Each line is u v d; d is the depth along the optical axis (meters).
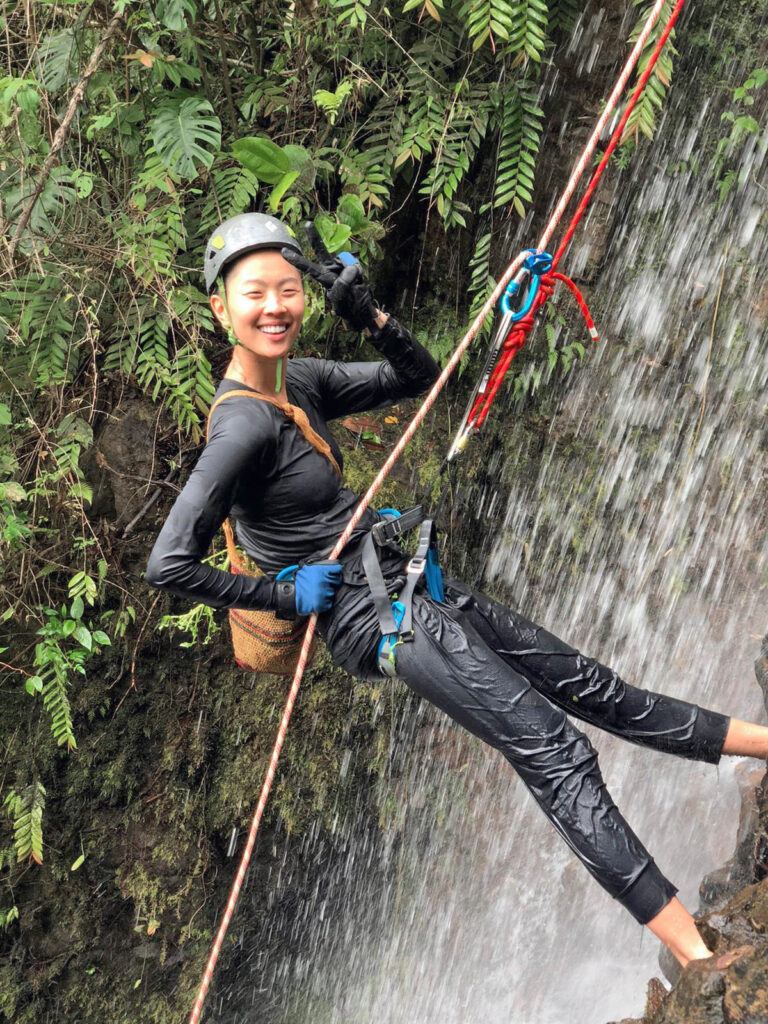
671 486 5.73
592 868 2.25
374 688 5.19
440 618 2.41
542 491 5.53
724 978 2.17
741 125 5.17
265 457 2.38
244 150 2.62
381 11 4.10
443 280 4.96
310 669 5.02
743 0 5.28
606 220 5.19
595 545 5.70
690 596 5.88
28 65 3.62
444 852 5.70
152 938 5.14
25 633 4.41
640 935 5.44
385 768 5.39
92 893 4.94
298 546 2.49
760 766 4.13
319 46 4.05
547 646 2.62
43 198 3.54
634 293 5.45
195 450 4.45
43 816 4.76
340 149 4.23
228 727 5.04
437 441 5.09
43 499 4.19
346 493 2.54
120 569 4.53
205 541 2.28
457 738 5.56
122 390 4.24
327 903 5.56
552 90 4.83
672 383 5.66
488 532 5.48
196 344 3.88
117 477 4.39
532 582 5.66
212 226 3.88
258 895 5.36
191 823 5.04
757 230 5.55
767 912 2.32
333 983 5.72
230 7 3.98
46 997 4.94
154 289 3.86
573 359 5.44
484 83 4.28
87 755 4.78
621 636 5.88
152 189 3.85
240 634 2.55
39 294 3.73
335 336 4.60
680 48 5.20
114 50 3.66
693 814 5.37
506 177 4.34
